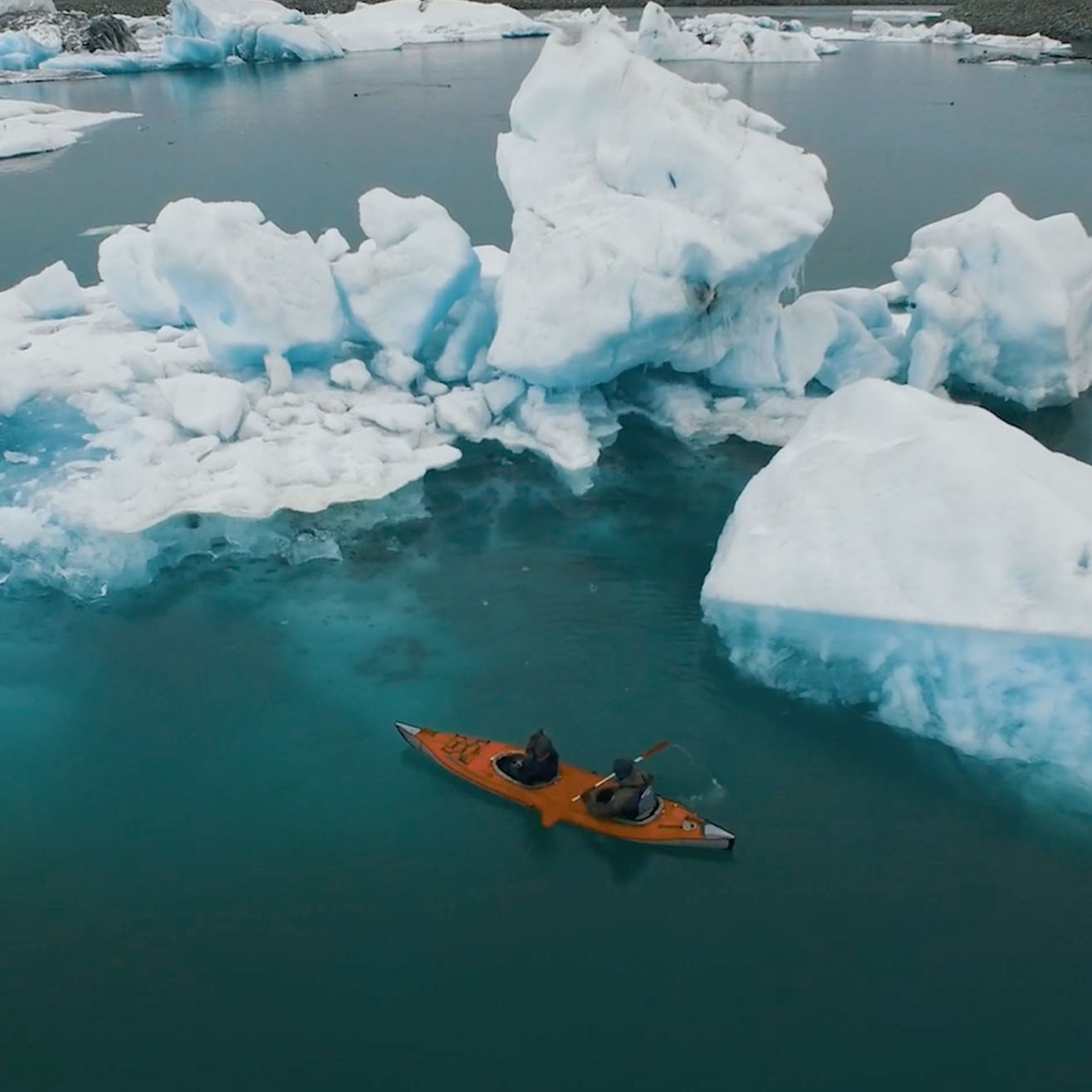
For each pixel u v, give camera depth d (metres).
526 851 9.34
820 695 11.15
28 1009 8.03
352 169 31.98
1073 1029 7.79
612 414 16.78
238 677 11.55
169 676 11.57
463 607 12.60
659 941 8.52
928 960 8.32
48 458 14.73
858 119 38.00
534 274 15.41
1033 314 16.16
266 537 13.71
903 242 24.39
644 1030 7.83
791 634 11.25
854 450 11.67
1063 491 10.87
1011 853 9.27
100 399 16.02
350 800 9.95
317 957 8.42
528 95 16.86
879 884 8.98
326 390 16.64
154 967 8.36
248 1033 7.84
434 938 8.57
